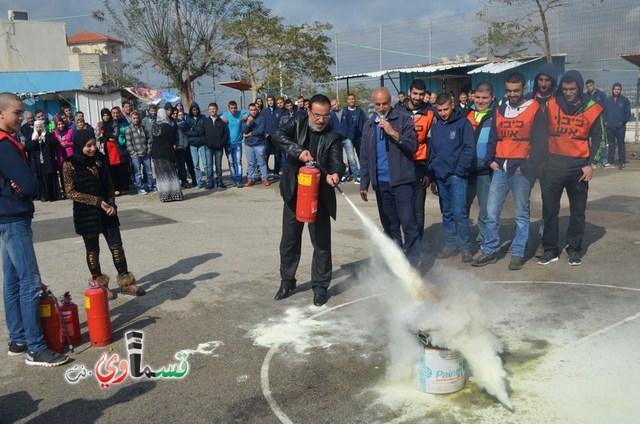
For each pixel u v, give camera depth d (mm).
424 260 7156
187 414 3797
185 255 7695
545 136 6359
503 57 18172
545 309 5336
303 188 5391
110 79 34906
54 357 4574
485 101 6957
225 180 15414
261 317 5449
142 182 13391
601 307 5340
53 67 32250
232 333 5094
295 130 5613
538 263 6789
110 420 3758
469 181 7293
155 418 3762
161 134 11891
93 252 5902
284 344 4828
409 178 6281
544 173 6527
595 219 8820
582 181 6441
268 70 26484
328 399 3908
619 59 15711
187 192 13414
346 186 12945
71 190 5625
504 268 6680
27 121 13133
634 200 10188
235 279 6609
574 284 6008
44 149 12727
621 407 3656
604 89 16156
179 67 28891
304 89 25859
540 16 16719
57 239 8914
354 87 23484
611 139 14219
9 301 4699
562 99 6297
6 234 4457
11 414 3875
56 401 4031
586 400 3748
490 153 6566
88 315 4879
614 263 6637
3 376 4430
